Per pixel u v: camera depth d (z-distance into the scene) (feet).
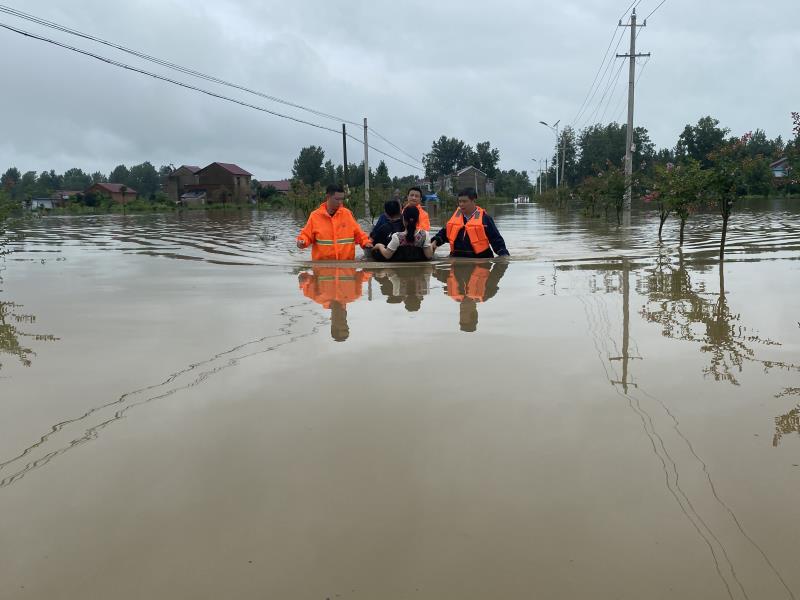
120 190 261.44
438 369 10.82
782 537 5.63
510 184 327.47
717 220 57.88
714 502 6.23
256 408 9.02
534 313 15.60
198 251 35.86
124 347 12.67
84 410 9.07
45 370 11.12
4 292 20.22
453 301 17.57
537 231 50.72
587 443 7.63
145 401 9.41
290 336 13.46
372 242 29.37
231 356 11.87
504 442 7.70
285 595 4.98
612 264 25.90
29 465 7.27
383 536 5.74
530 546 5.56
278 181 312.91
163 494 6.56
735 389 9.54
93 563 5.41
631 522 5.90
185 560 5.43
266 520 6.03
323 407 9.02
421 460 7.25
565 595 4.93
